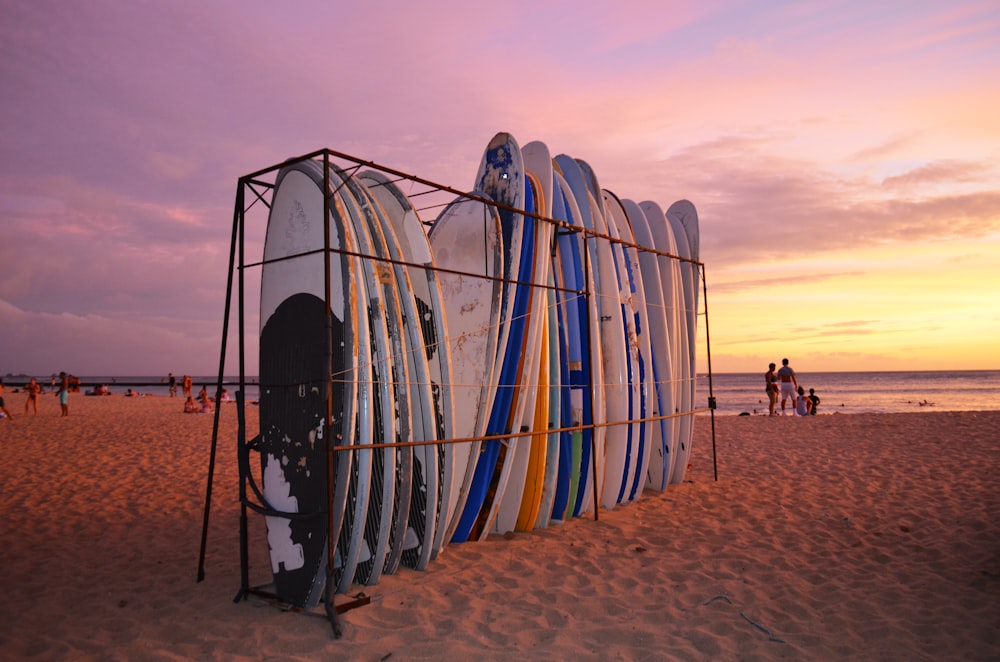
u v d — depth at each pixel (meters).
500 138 5.07
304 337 3.60
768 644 3.03
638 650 2.96
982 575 3.93
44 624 3.33
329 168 3.67
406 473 3.73
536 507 5.02
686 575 4.00
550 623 3.27
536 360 4.92
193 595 3.74
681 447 6.97
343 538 3.56
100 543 4.86
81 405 24.56
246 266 3.99
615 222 6.41
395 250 3.85
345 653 2.93
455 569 4.07
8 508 6.01
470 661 2.85
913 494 6.17
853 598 3.61
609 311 5.80
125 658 2.92
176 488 7.00
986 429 10.86
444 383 4.04
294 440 3.55
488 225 4.71
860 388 69.38
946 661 2.84
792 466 8.04
